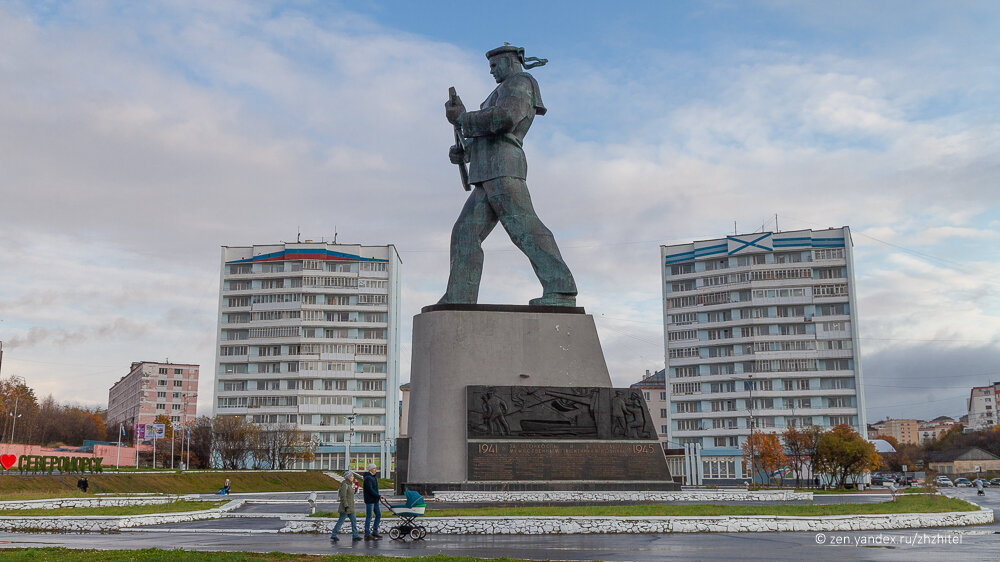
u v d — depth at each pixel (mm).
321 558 14781
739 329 93750
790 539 18984
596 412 29984
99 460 58531
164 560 14516
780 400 91438
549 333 30938
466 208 33000
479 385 29906
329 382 98125
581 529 20484
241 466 89312
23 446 73875
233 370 99062
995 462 127312
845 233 92375
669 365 96688
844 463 59438
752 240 94188
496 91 32812
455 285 31891
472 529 20500
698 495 32031
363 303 100062
